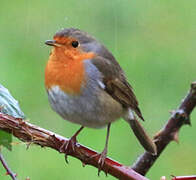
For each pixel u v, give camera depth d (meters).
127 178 5.93
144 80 11.88
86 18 12.56
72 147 6.06
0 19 12.73
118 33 12.41
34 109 11.44
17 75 11.88
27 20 12.57
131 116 8.51
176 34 12.57
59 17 12.59
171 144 11.48
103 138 11.54
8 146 5.66
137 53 12.20
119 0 12.53
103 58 8.02
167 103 11.50
